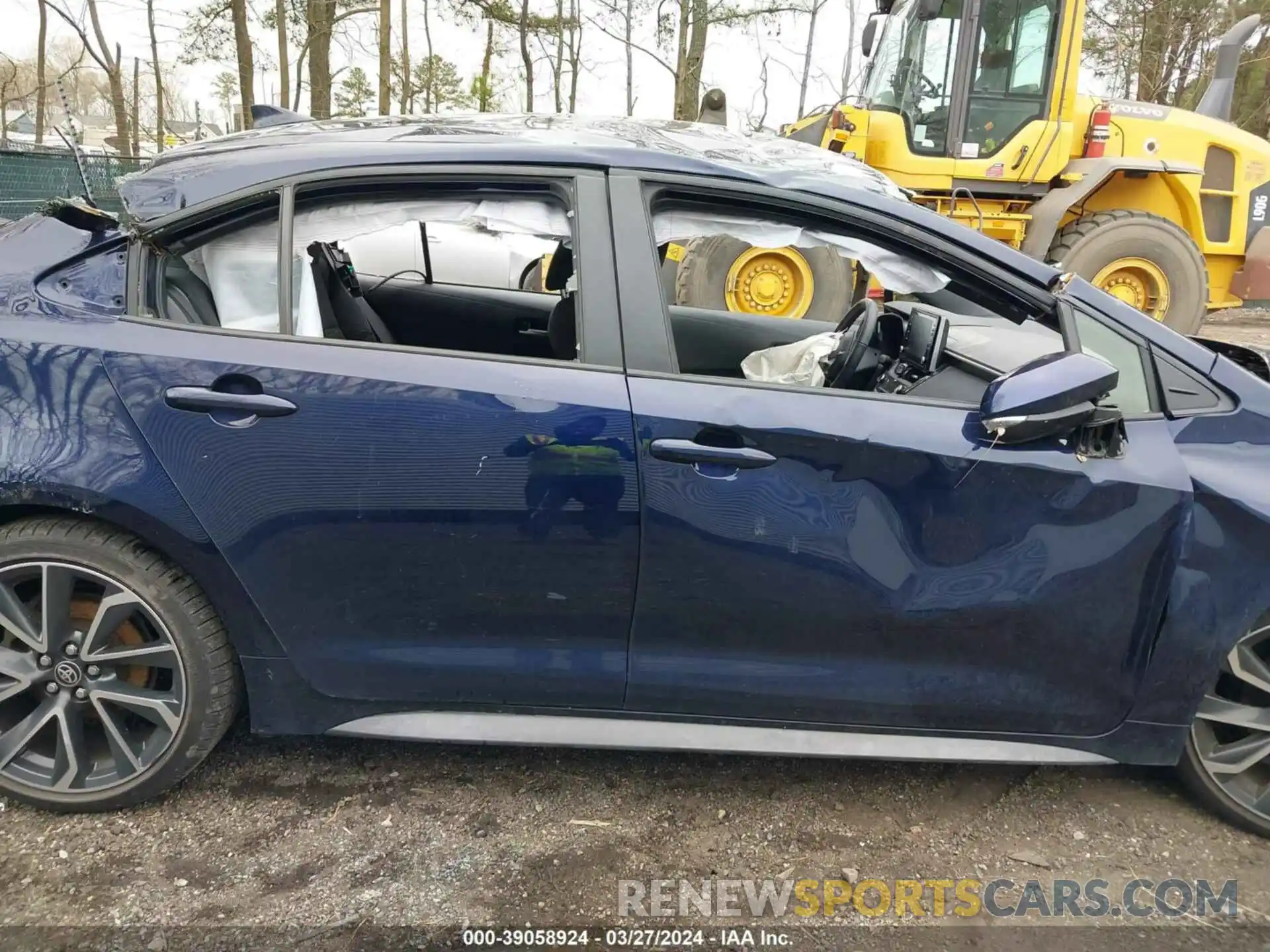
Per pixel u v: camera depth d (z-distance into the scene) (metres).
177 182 2.07
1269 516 2.05
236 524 1.99
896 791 2.48
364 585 2.07
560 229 2.13
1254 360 2.65
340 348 2.01
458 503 2.00
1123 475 2.05
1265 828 2.32
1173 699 2.20
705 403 2.00
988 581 2.09
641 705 2.20
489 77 17.83
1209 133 7.43
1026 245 6.69
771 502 2.01
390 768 2.46
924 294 2.67
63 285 2.04
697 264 5.76
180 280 2.10
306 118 2.83
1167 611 2.12
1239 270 7.90
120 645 2.12
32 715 2.16
